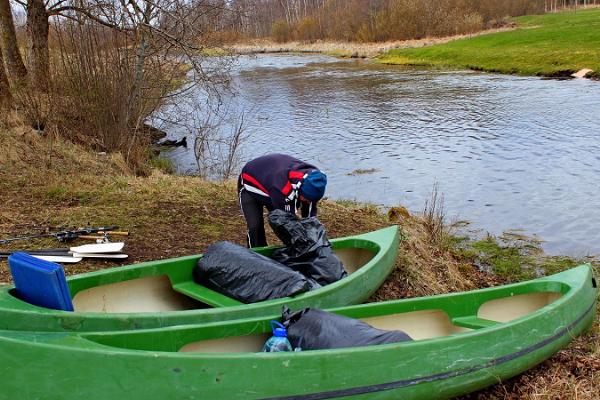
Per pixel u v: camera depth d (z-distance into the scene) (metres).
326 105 21.69
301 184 5.25
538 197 10.57
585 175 11.77
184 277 5.40
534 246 8.29
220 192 9.59
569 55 28.27
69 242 6.89
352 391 3.77
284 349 4.13
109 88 11.95
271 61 41.78
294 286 4.86
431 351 4.04
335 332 4.10
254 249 5.66
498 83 24.95
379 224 8.49
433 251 7.70
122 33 12.11
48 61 11.88
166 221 7.96
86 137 11.81
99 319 4.01
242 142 15.74
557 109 18.55
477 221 9.43
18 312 3.79
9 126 10.95
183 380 3.43
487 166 12.77
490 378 4.33
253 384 3.55
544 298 5.59
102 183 9.52
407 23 49.19
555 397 4.48
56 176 9.41
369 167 13.10
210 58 14.58
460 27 47.34
